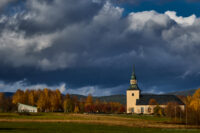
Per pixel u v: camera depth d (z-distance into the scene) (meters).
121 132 72.19
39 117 123.94
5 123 93.69
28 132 69.19
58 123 95.00
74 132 70.62
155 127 86.94
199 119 107.56
